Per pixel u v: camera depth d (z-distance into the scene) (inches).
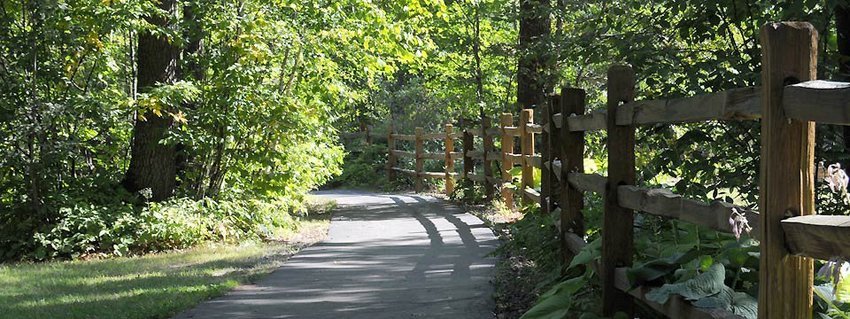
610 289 177.5
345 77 588.1
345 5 491.8
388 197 719.7
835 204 191.3
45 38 399.5
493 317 220.5
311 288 277.6
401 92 990.4
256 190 455.8
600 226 231.5
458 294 255.1
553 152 283.7
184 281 294.7
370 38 503.2
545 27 547.2
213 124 430.6
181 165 454.3
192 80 428.1
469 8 677.9
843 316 112.6
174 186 444.1
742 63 206.7
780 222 97.0
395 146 963.3
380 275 301.7
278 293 269.3
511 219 460.4
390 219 517.0
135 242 405.1
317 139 494.3
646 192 157.9
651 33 237.6
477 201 578.9
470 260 328.8
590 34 268.1
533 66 542.6
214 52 430.3
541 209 309.0
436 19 689.6
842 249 85.4
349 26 489.7
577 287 185.2
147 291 272.1
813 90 90.0
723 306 127.1
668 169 217.0
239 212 437.7
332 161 533.6
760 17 213.6
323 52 470.6
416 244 389.7
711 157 206.4
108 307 244.2
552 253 265.4
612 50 251.4
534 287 246.4
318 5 475.2
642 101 163.0
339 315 230.8
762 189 100.0
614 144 179.9
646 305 171.6
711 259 145.2
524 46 532.4
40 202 397.4
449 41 700.7
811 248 91.1
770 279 97.6
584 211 239.9
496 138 655.1
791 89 95.0
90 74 422.6
